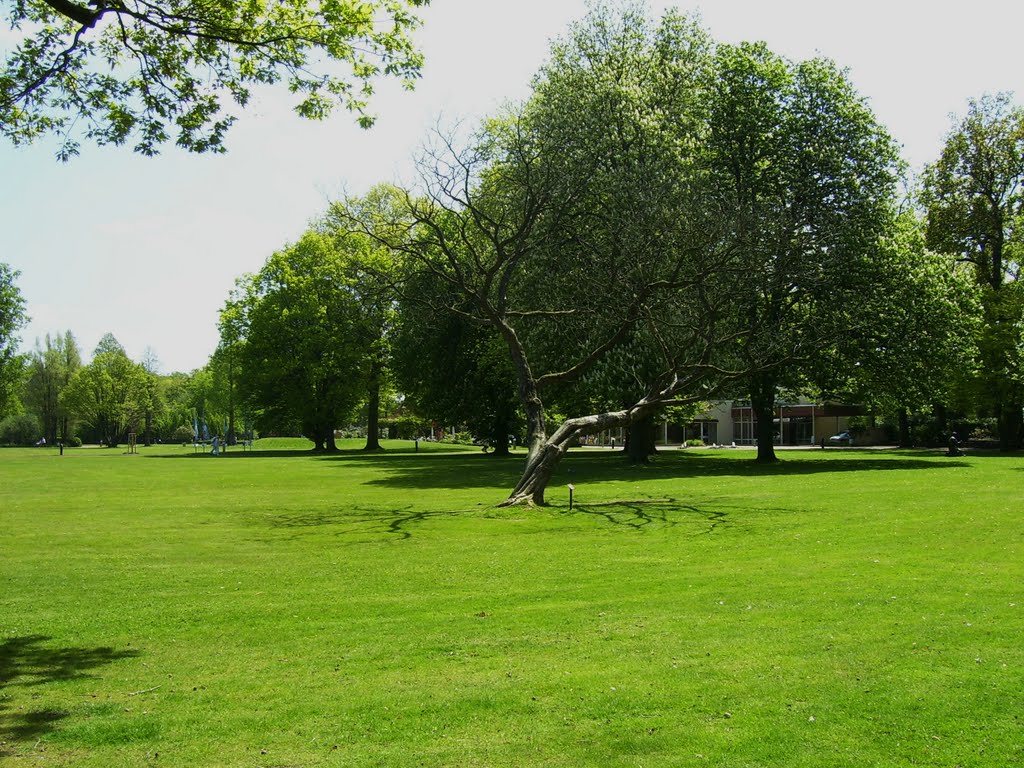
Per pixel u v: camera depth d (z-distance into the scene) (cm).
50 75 1166
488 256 2791
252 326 6688
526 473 2245
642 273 2311
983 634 845
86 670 826
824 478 2905
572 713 665
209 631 973
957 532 1542
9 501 2620
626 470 3759
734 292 2386
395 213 3566
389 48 1219
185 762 591
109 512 2284
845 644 827
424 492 2814
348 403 6781
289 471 4166
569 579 1230
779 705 665
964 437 6366
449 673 784
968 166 4881
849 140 3553
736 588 1119
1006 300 4494
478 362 4859
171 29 1112
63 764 589
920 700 662
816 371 3703
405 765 576
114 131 1219
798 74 3716
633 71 3266
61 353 12388
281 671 809
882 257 3425
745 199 3222
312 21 1189
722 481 2916
